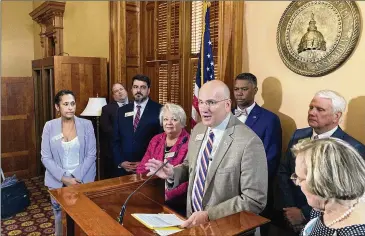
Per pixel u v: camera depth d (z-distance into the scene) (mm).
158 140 2340
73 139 2479
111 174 3504
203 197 1562
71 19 4793
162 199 1900
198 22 3172
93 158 2562
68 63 3801
